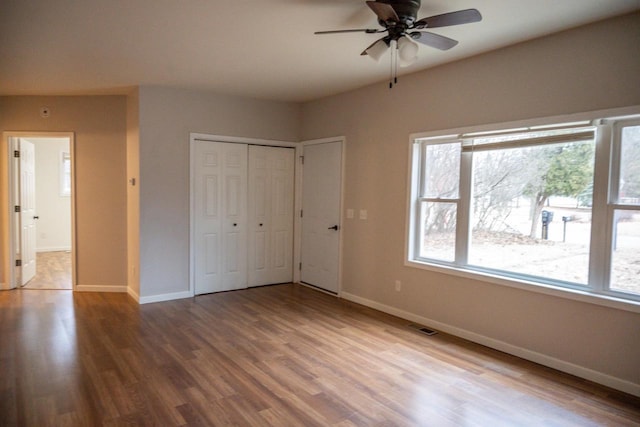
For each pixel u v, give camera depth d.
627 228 2.92
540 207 3.41
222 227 5.36
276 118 5.66
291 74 4.30
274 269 5.84
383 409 2.58
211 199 5.25
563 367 3.16
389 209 4.54
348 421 2.44
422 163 4.32
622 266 2.95
